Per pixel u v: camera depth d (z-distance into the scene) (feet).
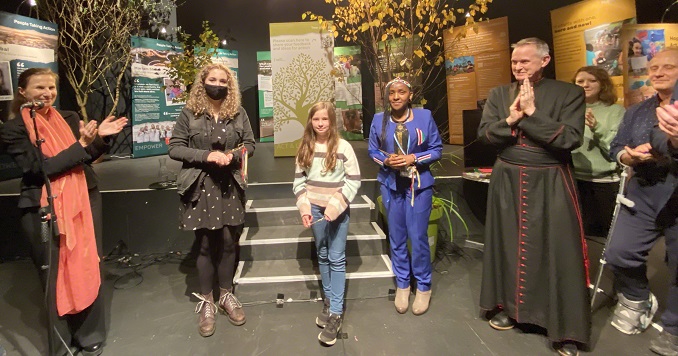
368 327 9.32
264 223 12.91
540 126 7.60
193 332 9.28
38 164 7.29
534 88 8.18
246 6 25.39
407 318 9.66
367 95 25.90
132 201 13.44
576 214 7.95
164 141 23.43
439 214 12.27
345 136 25.45
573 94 7.86
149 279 12.01
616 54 16.55
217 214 8.98
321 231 9.04
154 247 13.64
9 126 7.33
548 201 8.01
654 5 18.24
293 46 20.02
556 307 7.97
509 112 8.40
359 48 24.62
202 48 19.66
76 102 22.86
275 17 25.54
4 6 20.62
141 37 22.04
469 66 21.76
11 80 17.28
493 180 8.79
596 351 8.19
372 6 14.83
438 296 10.68
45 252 7.72
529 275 8.30
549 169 8.01
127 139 23.93
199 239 9.30
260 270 11.02
